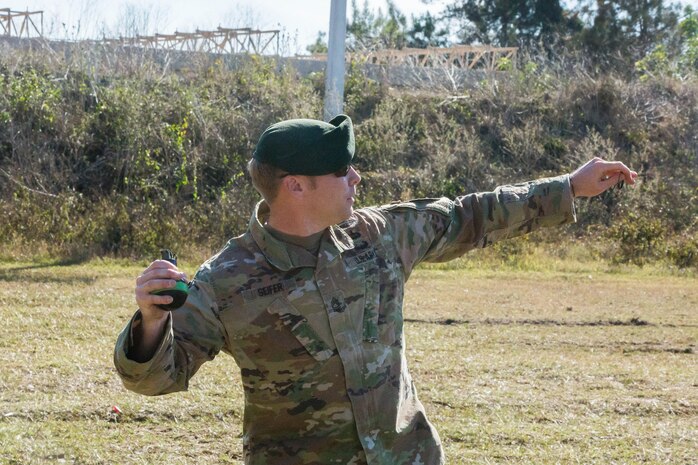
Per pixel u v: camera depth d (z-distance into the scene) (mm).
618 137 20812
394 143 19391
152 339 2094
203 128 18312
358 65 22016
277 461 2332
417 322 9492
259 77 20531
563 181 2691
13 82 17938
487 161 19719
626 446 5484
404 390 2418
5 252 14242
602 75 22141
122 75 19359
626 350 8438
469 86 21984
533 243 16312
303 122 2346
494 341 8617
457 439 5531
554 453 5301
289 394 2312
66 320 8898
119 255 14672
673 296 11875
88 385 6480
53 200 16141
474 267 14641
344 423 2301
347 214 2371
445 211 2605
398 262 2484
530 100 21312
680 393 6742
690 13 33094
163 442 5344
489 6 34594
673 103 21766
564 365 7578
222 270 2328
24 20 22828
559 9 33812
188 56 21016
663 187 18766
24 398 6133
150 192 17000
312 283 2318
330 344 2305
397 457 2354
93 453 5082
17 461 4934
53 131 17766
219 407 5953
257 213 2422
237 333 2305
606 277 13859
